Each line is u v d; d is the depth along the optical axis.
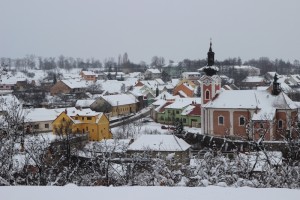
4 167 25.00
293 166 24.80
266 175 23.72
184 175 24.44
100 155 39.84
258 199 15.32
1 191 16.67
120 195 15.91
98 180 27.16
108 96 120.94
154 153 50.72
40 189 16.83
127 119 111.06
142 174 27.27
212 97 78.75
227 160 27.00
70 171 29.88
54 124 76.75
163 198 15.48
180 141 54.84
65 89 159.12
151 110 116.81
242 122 74.44
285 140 35.41
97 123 78.75
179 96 127.62
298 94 132.12
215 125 77.06
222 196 15.68
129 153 50.41
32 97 137.62
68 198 15.63
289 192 16.19
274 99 73.88
